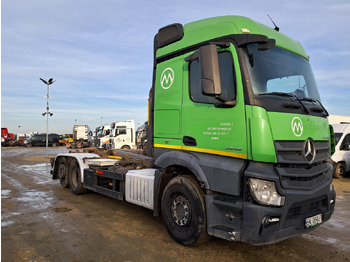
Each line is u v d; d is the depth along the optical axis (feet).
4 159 65.82
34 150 109.81
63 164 27.86
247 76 11.12
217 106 11.72
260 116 10.55
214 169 11.75
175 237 13.43
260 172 10.43
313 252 12.71
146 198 15.64
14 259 11.66
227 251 12.64
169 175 14.75
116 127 76.74
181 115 13.58
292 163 10.67
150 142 16.30
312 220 11.43
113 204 21.30
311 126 11.84
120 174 18.07
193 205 12.40
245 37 11.41
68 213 18.66
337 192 27.81
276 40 12.74
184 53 13.76
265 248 13.06
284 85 12.22
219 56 12.05
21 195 24.53
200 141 12.57
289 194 10.30
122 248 12.86
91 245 13.19
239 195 10.93
